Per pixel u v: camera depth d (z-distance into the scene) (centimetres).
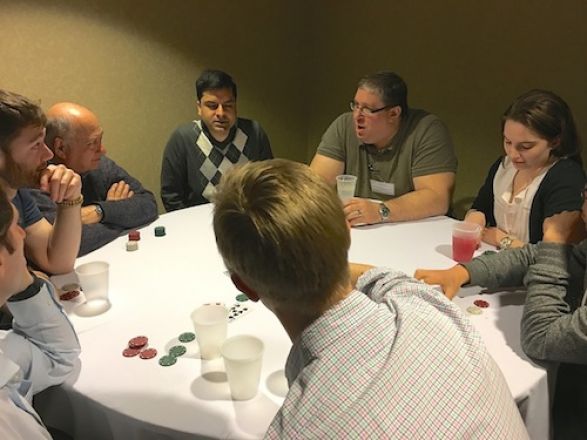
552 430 126
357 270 128
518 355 111
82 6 254
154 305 131
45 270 151
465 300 133
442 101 310
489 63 284
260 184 68
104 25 264
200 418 94
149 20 279
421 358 69
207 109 249
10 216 88
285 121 370
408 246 168
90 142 191
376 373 66
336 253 67
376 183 223
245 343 101
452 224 187
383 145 217
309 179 70
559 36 255
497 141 293
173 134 263
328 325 69
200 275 147
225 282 143
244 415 94
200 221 192
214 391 100
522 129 155
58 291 140
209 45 308
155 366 107
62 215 146
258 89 344
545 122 153
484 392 69
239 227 67
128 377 104
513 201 172
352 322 69
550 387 110
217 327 107
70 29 254
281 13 340
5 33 237
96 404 98
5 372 88
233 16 314
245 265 68
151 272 150
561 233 141
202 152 261
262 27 332
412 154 212
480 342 76
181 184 271
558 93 263
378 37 328
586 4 242
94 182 214
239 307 129
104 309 130
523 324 114
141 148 299
